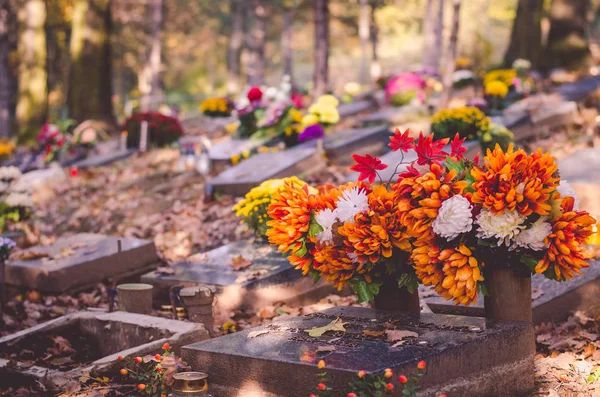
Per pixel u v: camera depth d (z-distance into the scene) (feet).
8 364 21.17
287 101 54.08
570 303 24.58
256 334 18.45
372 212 18.52
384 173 36.09
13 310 31.48
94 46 92.99
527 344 17.88
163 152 61.36
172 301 25.39
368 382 14.92
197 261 31.40
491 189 17.60
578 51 86.38
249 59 184.24
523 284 18.56
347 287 30.14
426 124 55.88
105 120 92.99
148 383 18.65
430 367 15.83
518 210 17.48
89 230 45.32
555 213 17.62
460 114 42.52
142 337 22.36
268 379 16.52
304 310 27.61
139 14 189.78
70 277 32.50
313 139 49.62
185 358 18.07
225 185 43.83
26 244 41.09
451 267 17.92
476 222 17.76
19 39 105.91
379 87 88.07
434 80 80.33
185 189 48.65
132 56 211.61
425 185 17.79
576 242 17.75
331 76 223.71
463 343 16.55
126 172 55.77
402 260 18.99
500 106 53.57
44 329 23.65
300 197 19.63
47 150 65.46
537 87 71.20
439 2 128.16
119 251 33.14
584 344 21.76
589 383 18.48
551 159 17.67
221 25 241.35
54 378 19.98
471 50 130.52
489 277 18.70
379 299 20.08
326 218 18.94
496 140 42.34
